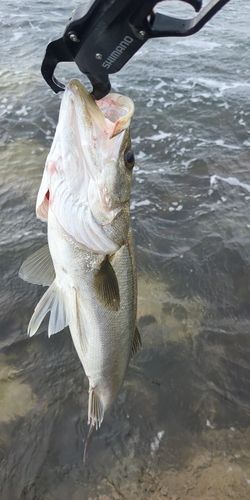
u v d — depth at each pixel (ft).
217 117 4.83
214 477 1.92
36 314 1.34
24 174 3.72
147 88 5.38
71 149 1.14
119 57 0.98
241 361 2.42
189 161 4.10
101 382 1.48
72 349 2.40
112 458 1.98
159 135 4.49
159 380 2.31
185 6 8.18
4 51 6.07
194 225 3.36
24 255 2.98
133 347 1.54
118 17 0.91
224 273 2.97
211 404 2.21
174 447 2.03
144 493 1.86
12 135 4.24
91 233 1.19
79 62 1.01
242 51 6.66
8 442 1.99
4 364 2.30
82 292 1.28
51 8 8.11
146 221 3.38
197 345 2.49
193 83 5.56
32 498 1.82
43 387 2.22
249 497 1.86
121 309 1.36
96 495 1.85
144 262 3.02
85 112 1.09
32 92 4.99
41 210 1.30
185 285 2.87
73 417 2.11
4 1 8.31
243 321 2.66
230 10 8.80
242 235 3.27
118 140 1.15
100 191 1.15
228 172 3.97
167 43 6.88
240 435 2.09
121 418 2.13
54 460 1.95
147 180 3.82
